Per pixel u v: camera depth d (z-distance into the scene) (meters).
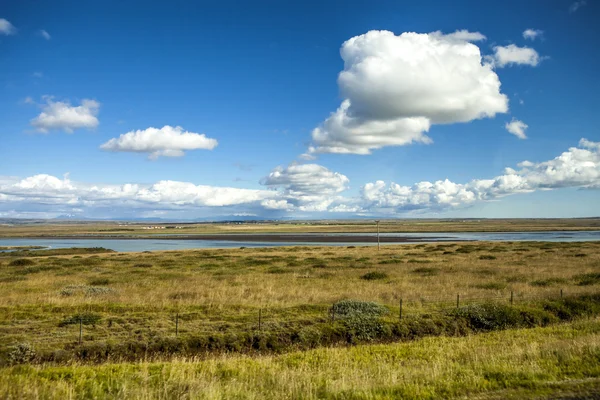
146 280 35.56
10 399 9.55
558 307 22.67
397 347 16.33
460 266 44.41
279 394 10.07
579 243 82.00
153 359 15.52
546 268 41.41
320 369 12.91
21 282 34.97
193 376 11.42
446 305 23.36
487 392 9.84
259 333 17.70
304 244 106.62
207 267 48.12
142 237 157.25
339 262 52.34
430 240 116.12
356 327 18.88
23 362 14.27
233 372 12.58
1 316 20.39
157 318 20.27
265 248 81.88
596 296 24.53
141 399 9.78
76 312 21.53
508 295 26.23
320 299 25.41
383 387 10.42
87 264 52.53
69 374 12.28
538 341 16.11
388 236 146.00
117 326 18.62
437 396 9.73
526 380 10.54
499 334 18.27
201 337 17.11
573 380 10.53
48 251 79.75
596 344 13.69
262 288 29.77
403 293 27.36
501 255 58.41
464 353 14.55
